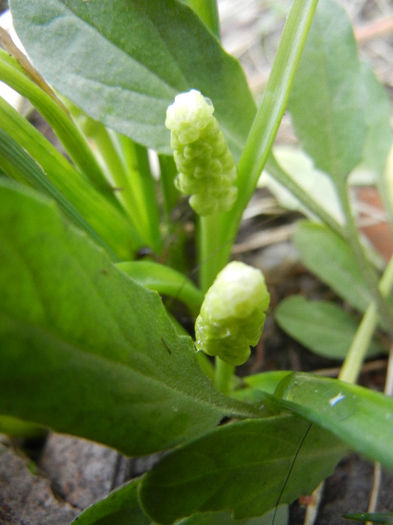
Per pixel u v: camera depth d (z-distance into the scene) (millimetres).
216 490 55
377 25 161
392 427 48
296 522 81
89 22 73
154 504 52
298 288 123
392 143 113
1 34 74
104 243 78
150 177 98
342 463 87
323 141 95
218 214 80
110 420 47
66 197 79
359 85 93
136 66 76
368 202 130
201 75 79
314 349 106
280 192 128
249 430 54
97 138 90
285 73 67
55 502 81
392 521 61
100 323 45
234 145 83
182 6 74
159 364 53
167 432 52
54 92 81
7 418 83
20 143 72
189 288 84
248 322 50
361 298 110
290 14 64
